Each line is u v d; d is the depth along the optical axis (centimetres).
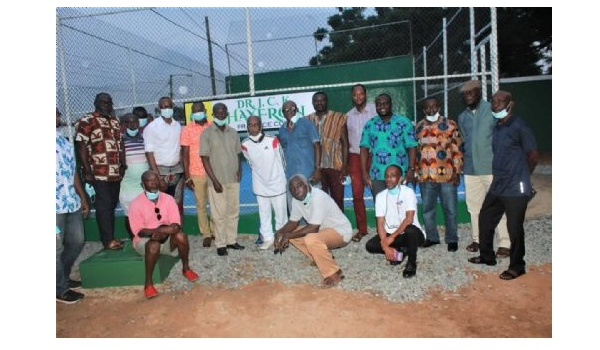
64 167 404
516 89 1468
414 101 978
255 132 472
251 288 403
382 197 423
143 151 515
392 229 420
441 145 450
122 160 495
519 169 379
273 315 346
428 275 402
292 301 370
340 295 375
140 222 419
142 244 415
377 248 429
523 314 329
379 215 422
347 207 589
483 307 343
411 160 458
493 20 534
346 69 1069
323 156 494
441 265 425
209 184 480
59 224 404
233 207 500
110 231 494
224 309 363
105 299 402
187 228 599
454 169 452
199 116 494
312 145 487
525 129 375
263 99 587
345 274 417
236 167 491
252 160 484
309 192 397
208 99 592
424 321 325
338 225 416
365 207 550
